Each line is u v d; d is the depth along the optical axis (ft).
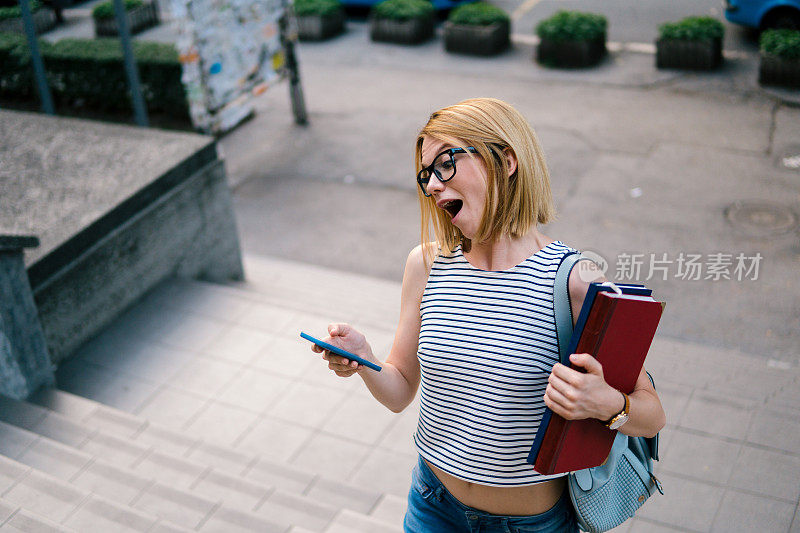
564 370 5.46
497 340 6.26
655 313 5.56
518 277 6.27
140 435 16.06
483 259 6.50
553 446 5.87
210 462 15.30
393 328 21.75
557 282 6.15
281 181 37.42
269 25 40.86
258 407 17.98
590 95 43.60
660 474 14.24
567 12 48.44
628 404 5.60
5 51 38.22
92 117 45.65
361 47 53.88
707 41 44.42
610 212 32.09
